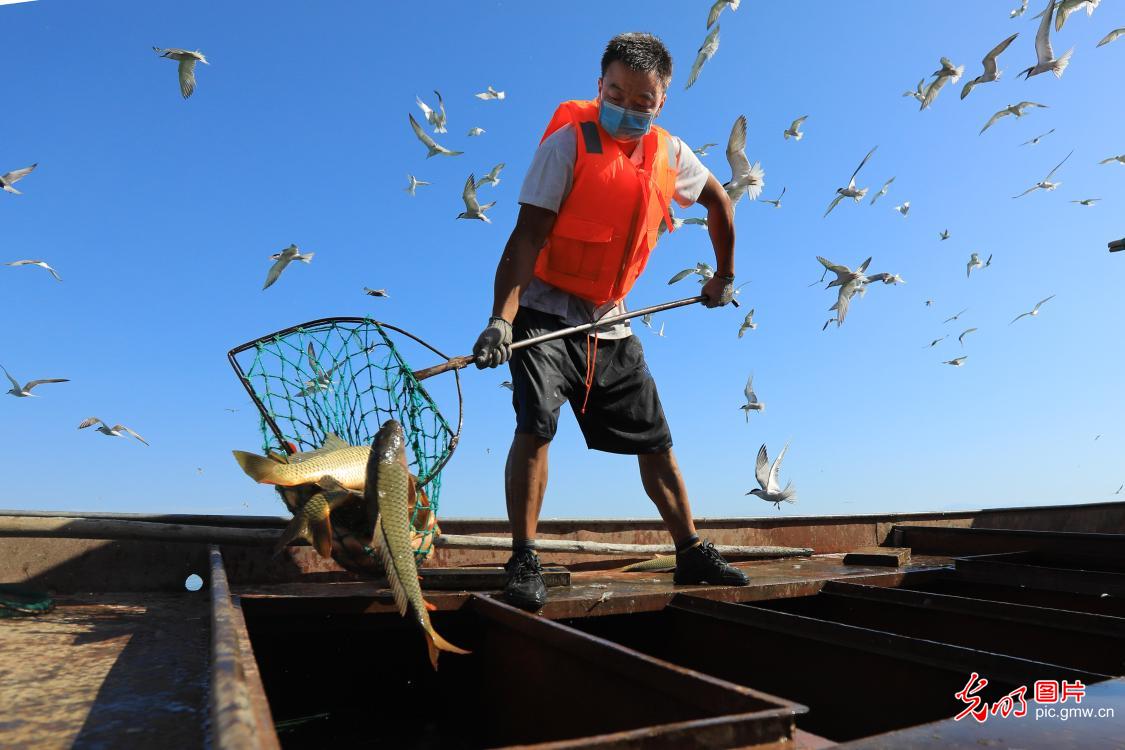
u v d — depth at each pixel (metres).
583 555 3.91
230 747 0.78
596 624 2.77
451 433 2.65
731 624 2.41
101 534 2.79
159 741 1.25
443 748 2.32
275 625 2.42
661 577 3.41
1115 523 5.05
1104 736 1.04
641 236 3.04
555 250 3.01
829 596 2.96
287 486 2.13
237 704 0.96
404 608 1.88
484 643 2.46
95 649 1.90
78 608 2.47
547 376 2.91
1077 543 3.89
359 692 2.55
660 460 3.16
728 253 3.53
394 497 1.98
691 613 2.61
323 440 2.83
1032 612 2.17
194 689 1.55
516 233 2.90
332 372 2.95
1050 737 1.04
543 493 2.87
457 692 2.56
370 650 2.59
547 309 3.04
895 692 1.80
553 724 1.86
